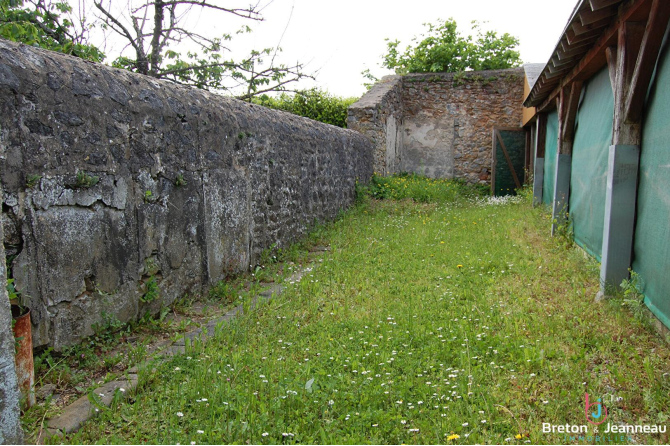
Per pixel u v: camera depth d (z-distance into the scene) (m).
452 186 12.90
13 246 2.54
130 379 2.66
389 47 18.69
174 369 2.80
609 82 4.63
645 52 3.32
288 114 6.94
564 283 4.49
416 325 3.46
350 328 3.49
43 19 5.79
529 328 3.37
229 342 3.25
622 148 3.75
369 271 5.07
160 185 3.75
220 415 2.32
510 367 2.80
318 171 7.61
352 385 2.62
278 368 2.82
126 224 3.39
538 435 2.18
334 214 8.41
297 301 4.14
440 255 5.63
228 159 4.79
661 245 3.21
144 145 3.56
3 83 2.46
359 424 2.24
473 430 2.18
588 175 5.40
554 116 8.31
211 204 4.49
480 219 8.25
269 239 5.80
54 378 2.67
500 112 13.91
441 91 14.22
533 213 8.49
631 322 3.33
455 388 2.55
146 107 3.57
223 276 4.74
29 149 2.62
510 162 13.30
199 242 4.31
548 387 2.59
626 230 3.79
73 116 2.91
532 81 11.50
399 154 14.13
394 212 9.22
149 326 3.56
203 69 7.36
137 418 2.32
